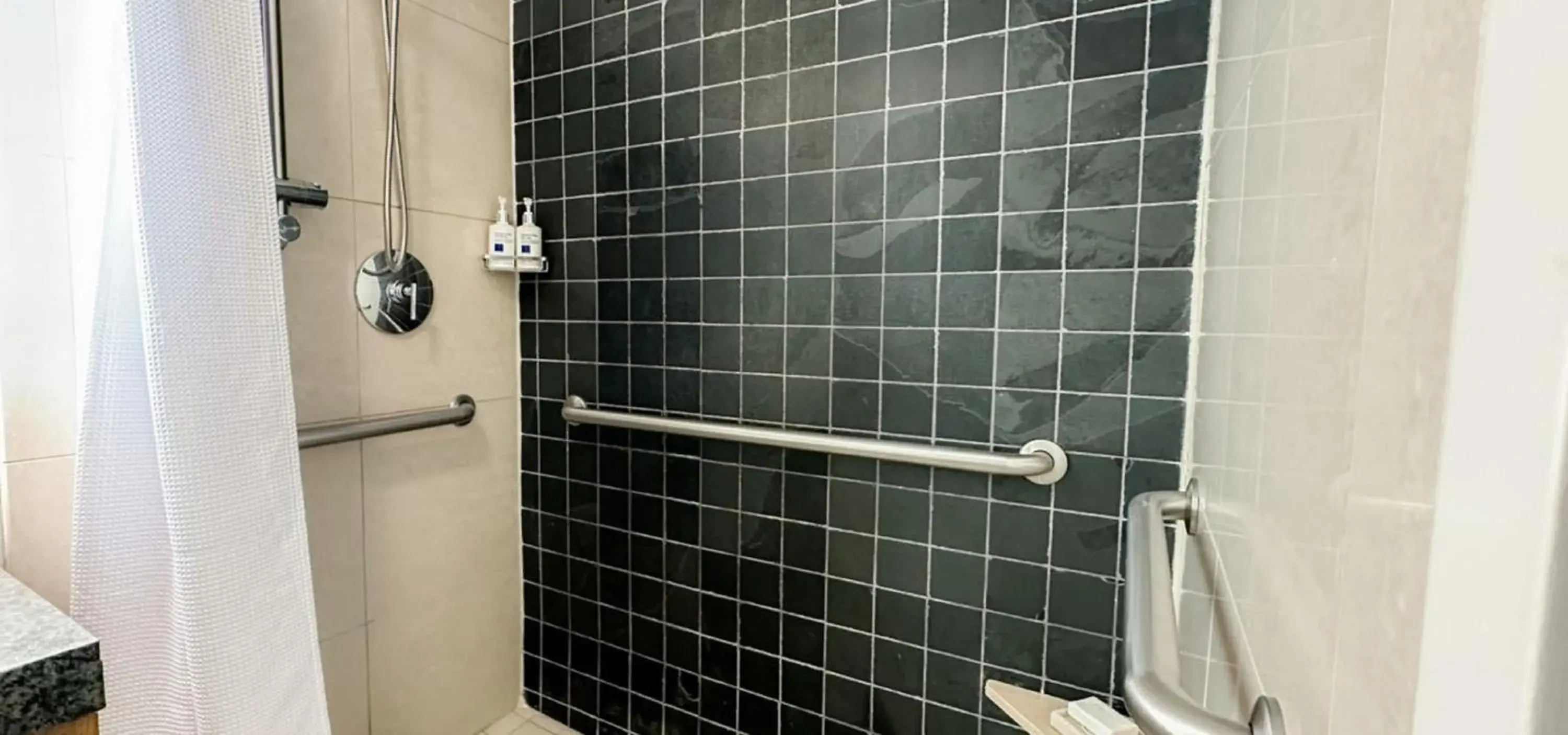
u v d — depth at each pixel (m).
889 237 1.12
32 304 0.78
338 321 1.21
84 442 0.76
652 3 1.32
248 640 0.84
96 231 0.77
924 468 1.13
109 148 0.76
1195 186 0.90
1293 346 0.34
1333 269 0.27
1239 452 0.50
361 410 1.25
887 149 1.11
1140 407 0.96
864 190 1.14
